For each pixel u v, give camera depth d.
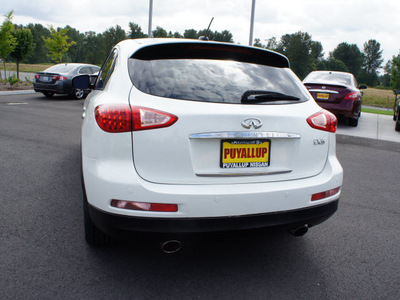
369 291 2.18
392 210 3.62
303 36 118.06
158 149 1.92
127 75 2.13
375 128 9.77
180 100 1.99
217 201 1.95
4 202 3.33
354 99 8.80
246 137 2.03
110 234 2.00
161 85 2.05
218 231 2.02
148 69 2.14
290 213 2.12
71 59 151.62
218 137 1.98
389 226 3.21
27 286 2.07
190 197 1.91
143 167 1.93
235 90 2.15
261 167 2.12
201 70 2.21
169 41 2.31
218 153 2.02
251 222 2.03
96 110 2.04
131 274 2.25
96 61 121.44
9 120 8.08
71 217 3.06
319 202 2.22
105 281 2.16
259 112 2.08
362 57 164.38
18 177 4.10
